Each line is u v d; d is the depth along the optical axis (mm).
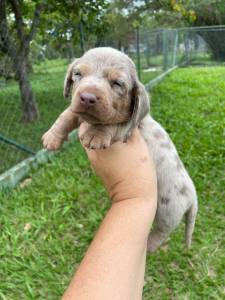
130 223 173
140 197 194
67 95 251
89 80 203
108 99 201
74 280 149
